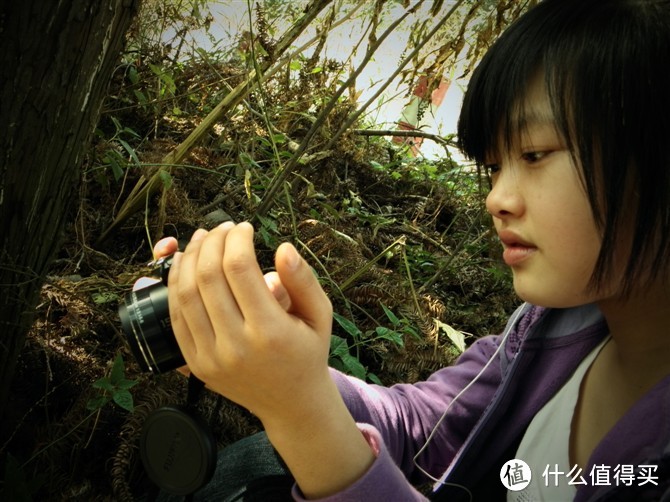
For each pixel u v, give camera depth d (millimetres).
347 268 1796
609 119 610
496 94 683
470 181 2572
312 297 599
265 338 559
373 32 1622
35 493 1168
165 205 1630
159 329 698
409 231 2242
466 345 1910
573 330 916
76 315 1359
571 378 917
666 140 607
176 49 2383
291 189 1888
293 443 630
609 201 622
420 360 1604
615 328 790
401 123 2557
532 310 962
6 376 1154
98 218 1714
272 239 1701
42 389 1301
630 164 619
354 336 1496
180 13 2383
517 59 663
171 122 2080
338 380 1011
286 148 2150
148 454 762
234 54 2492
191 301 580
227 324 565
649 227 625
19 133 951
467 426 1065
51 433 1223
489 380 1069
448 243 2322
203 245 573
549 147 652
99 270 1573
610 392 838
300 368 585
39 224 1067
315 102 2291
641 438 710
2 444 1222
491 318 1992
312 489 656
